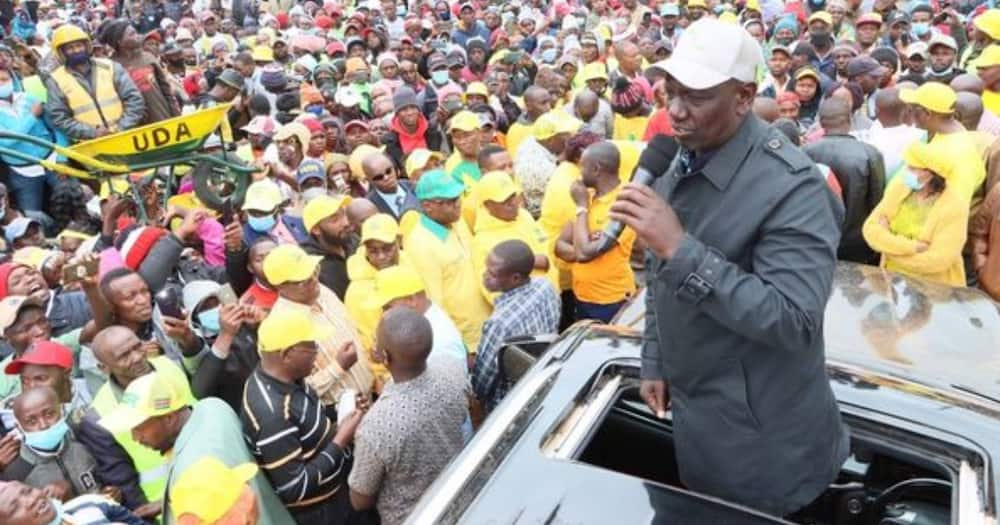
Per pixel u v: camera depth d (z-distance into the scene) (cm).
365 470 352
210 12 1590
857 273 361
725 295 181
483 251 534
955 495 216
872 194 547
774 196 191
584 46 1166
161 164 603
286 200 672
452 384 366
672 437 259
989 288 524
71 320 512
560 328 623
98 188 842
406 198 641
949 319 321
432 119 943
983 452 224
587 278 536
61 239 666
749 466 214
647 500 201
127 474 390
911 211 493
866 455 256
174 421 375
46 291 514
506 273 443
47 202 850
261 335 363
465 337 529
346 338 455
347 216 564
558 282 592
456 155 709
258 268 491
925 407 242
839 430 227
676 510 197
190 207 619
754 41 192
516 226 541
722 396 212
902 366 291
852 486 257
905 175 490
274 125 827
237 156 684
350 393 412
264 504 353
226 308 434
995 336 310
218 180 636
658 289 215
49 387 393
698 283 182
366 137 834
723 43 186
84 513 342
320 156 792
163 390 370
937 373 286
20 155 590
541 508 200
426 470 355
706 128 192
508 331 437
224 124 855
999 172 548
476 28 1480
